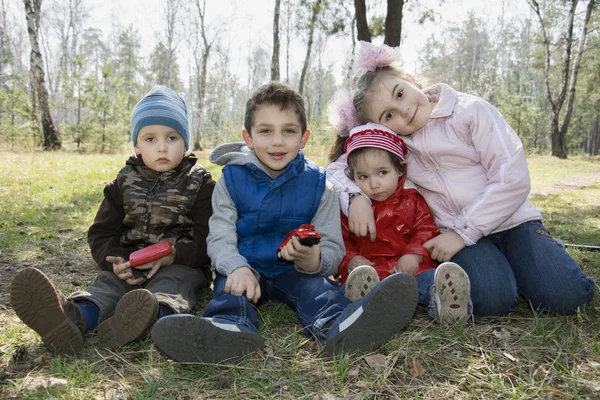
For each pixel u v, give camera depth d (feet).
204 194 7.90
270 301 7.90
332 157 9.19
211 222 7.36
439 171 8.13
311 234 6.33
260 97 7.12
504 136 7.68
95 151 62.08
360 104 8.14
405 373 5.55
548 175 43.78
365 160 7.73
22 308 5.56
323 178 7.61
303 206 7.37
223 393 5.10
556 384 5.28
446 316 6.66
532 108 90.27
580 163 66.80
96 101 62.44
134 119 7.70
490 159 7.70
